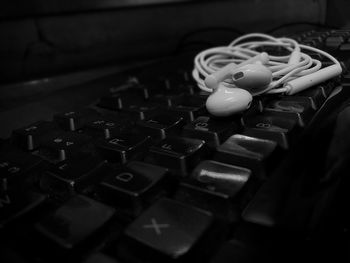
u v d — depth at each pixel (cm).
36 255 8
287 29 28
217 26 28
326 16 28
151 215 8
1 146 12
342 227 9
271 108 13
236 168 10
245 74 13
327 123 11
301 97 13
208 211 9
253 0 27
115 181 9
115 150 11
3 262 8
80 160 11
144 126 13
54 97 16
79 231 8
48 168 11
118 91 17
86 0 22
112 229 8
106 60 24
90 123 13
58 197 10
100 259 8
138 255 8
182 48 26
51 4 21
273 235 9
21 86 20
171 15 26
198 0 26
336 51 19
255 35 20
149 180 9
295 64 15
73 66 23
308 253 9
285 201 9
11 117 15
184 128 12
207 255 8
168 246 7
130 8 24
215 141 11
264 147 10
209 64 18
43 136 12
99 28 23
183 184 9
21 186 10
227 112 12
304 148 10
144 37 25
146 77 19
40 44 21
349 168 9
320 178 9
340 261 9
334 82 15
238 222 9
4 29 20
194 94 15
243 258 8
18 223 9
